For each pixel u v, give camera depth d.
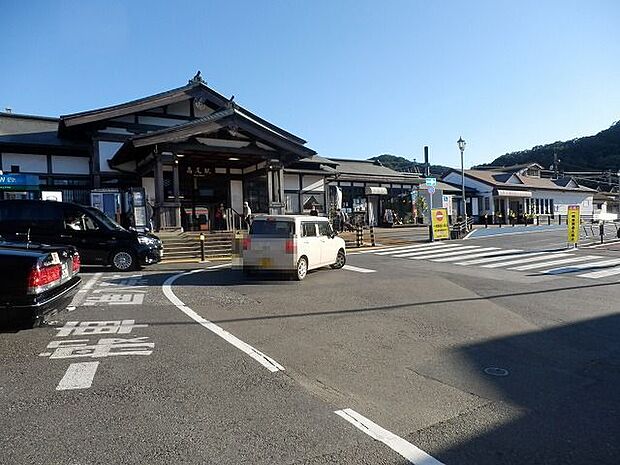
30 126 21.75
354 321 6.85
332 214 26.48
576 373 4.71
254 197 24.12
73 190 19.86
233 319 6.86
